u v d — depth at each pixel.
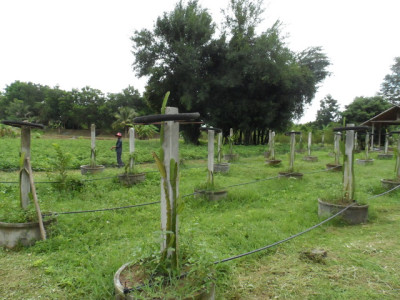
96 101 52.78
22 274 3.20
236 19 23.27
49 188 6.87
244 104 23.70
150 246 2.99
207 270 2.46
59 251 3.76
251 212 5.50
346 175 5.26
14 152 13.53
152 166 12.13
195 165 13.19
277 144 27.14
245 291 2.90
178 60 22.41
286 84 22.92
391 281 3.03
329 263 3.44
